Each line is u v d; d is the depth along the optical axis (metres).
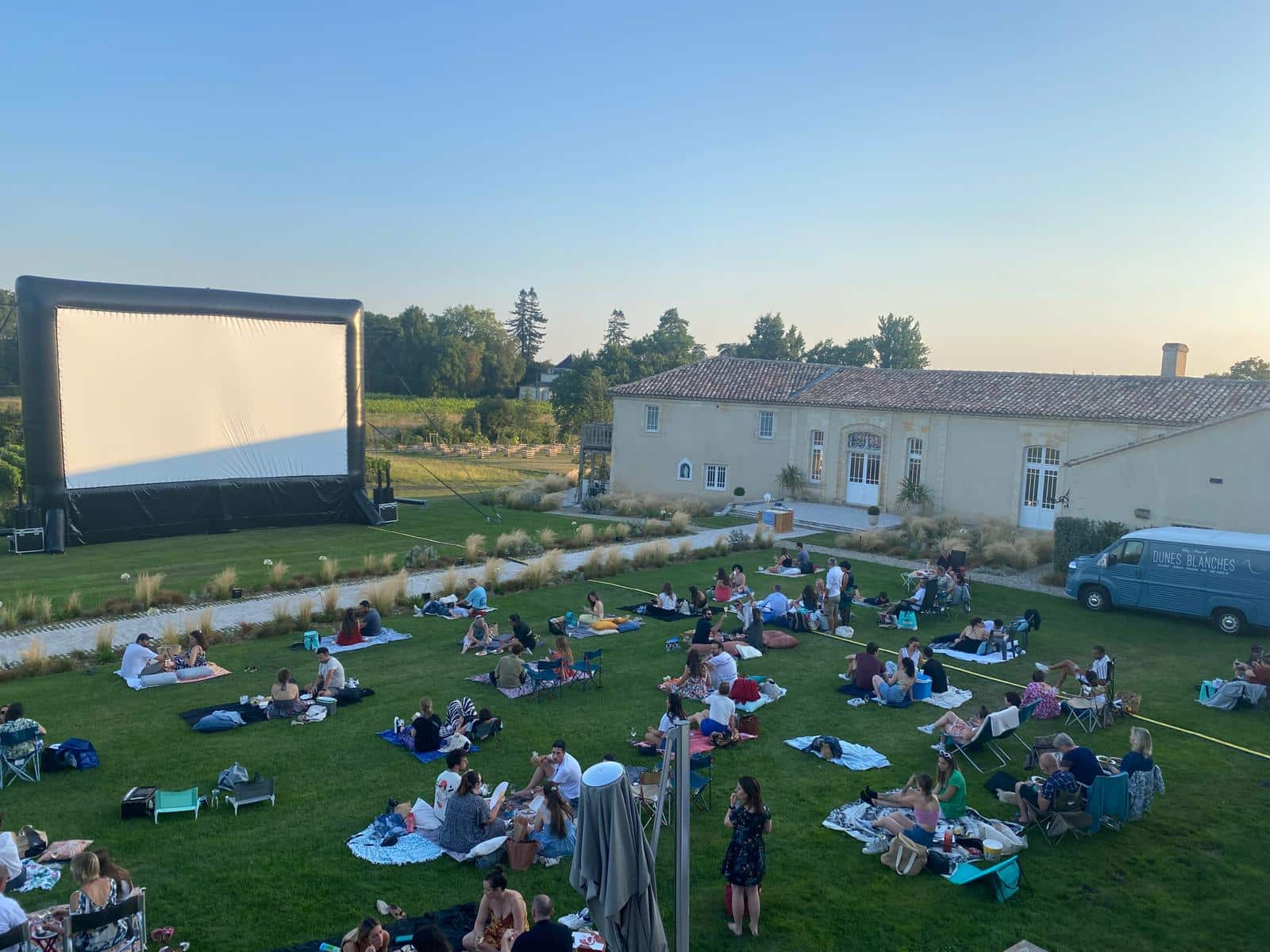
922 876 10.17
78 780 12.32
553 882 9.87
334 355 36.66
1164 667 18.53
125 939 8.05
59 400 30.28
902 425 39.38
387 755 13.30
